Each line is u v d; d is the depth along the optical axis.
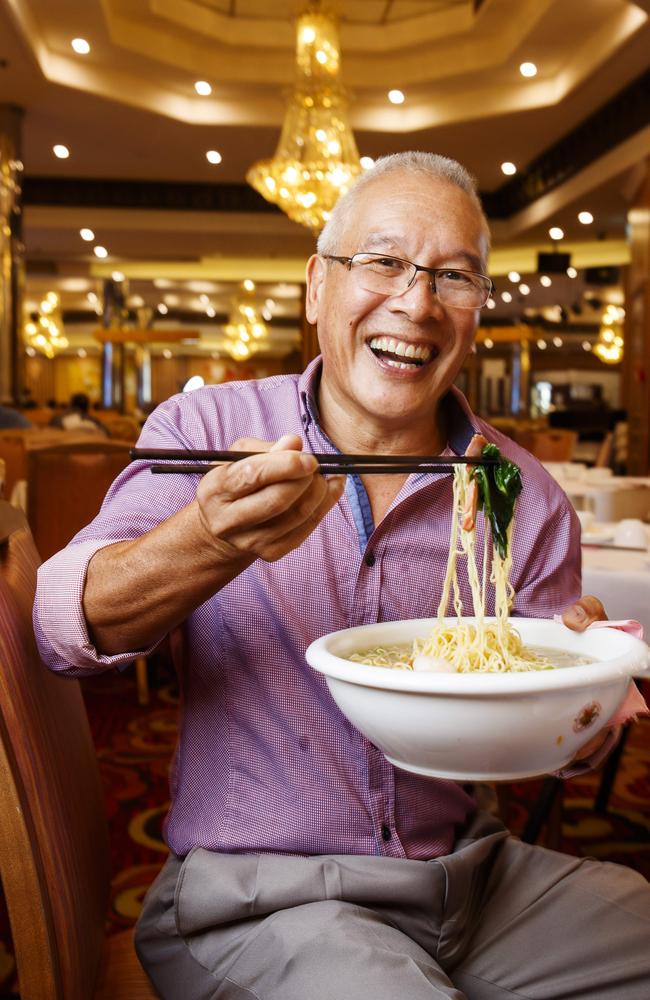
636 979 1.10
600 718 0.92
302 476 0.80
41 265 18.92
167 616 0.97
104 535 1.14
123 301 20.61
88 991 1.02
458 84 10.38
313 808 1.13
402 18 9.63
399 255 1.17
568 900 1.19
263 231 14.07
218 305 24.36
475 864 1.16
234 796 1.14
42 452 3.56
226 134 11.28
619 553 2.46
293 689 1.15
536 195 13.20
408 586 1.21
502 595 1.04
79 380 29.69
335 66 7.48
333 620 1.18
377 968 0.97
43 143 11.77
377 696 0.87
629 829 2.67
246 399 1.33
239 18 9.70
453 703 0.84
